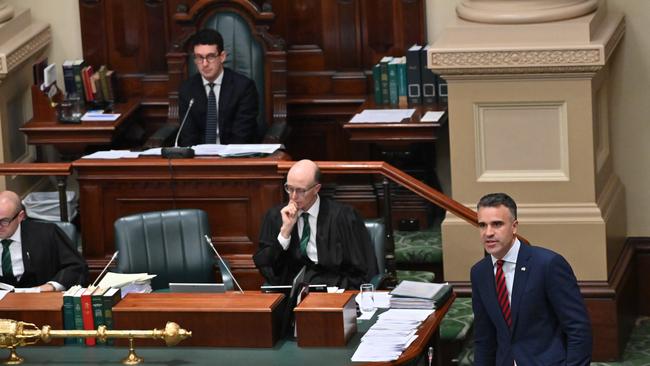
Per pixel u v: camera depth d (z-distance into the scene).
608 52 24.80
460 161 25.30
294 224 22.77
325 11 30.09
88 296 19.86
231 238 25.05
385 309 20.62
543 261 19.25
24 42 29.00
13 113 29.28
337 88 30.19
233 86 27.83
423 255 26.72
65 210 25.33
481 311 19.88
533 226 25.16
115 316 19.52
